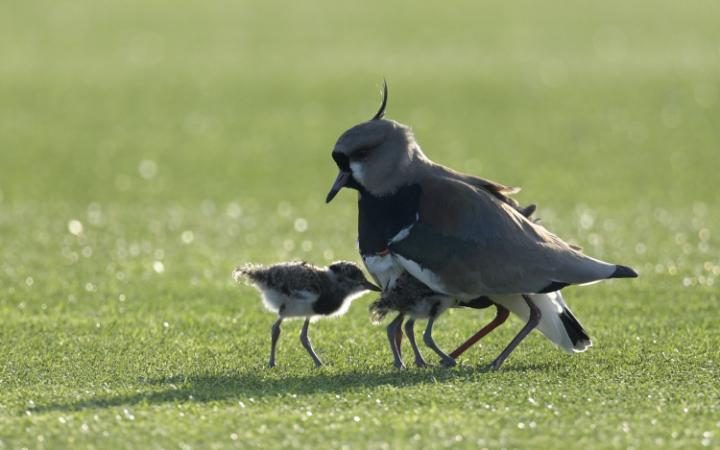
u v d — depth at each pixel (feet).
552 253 35.91
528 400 31.17
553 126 112.68
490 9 199.72
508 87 132.98
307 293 36.86
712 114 116.26
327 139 109.60
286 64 151.23
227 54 159.63
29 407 30.81
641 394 32.12
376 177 37.04
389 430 28.37
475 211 35.83
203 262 59.00
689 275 54.49
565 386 32.99
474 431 28.32
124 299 49.26
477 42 168.14
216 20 189.67
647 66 144.15
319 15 194.08
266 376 34.86
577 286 51.96
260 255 61.36
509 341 40.98
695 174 90.94
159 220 74.08
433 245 35.65
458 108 122.52
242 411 30.04
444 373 35.01
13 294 49.98
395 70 145.18
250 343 40.70
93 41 169.89
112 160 99.86
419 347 40.40
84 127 114.83
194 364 37.17
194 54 159.94
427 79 138.51
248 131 113.60
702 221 71.87
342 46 165.17
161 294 50.72
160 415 29.60
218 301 49.37
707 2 205.57
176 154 102.83
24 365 37.01
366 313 46.34
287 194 85.92
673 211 76.43
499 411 30.07
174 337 41.78
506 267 35.32
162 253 61.67
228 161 99.81
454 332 42.50
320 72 144.77
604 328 43.45
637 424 29.01
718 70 140.26
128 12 196.54
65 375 35.47
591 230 68.80
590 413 29.99
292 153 103.30
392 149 37.19
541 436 28.02
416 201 36.58
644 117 115.75
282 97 130.41
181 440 27.76
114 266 57.36
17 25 182.19
